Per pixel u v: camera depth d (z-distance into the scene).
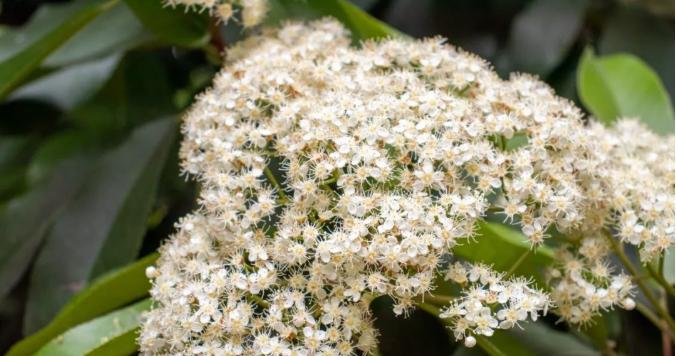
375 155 0.56
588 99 0.68
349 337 0.55
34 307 0.65
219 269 0.56
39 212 0.69
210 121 0.59
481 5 0.72
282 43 0.63
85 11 0.65
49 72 0.69
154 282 0.59
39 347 0.62
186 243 0.58
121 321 0.59
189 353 0.55
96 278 0.65
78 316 0.62
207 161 0.58
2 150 0.74
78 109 0.74
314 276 0.55
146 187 0.67
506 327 0.55
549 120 0.58
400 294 0.55
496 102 0.58
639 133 0.63
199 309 0.55
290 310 0.56
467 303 0.55
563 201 0.56
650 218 0.58
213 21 0.66
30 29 0.70
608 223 0.59
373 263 0.55
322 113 0.57
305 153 0.57
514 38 0.70
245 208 0.57
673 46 0.72
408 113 0.57
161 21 0.66
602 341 0.62
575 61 0.72
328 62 0.60
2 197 0.74
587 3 0.71
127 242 0.66
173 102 0.74
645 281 0.63
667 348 0.63
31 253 0.68
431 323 0.64
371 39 0.63
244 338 0.55
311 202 0.56
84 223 0.67
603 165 0.59
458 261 0.59
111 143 0.72
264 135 0.58
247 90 0.59
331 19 0.65
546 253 0.59
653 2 0.72
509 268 0.60
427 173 0.56
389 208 0.55
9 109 0.73
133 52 0.73
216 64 0.70
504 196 0.57
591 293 0.58
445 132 0.56
